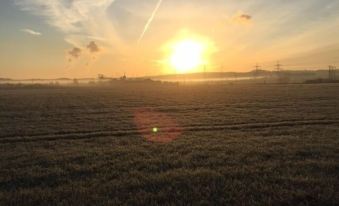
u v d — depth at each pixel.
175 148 10.96
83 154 10.25
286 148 10.45
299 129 14.45
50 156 10.10
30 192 6.86
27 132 14.93
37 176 8.01
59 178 7.86
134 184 7.24
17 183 7.58
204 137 13.02
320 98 32.09
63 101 35.19
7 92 63.94
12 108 27.12
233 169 8.23
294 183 7.06
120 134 14.22
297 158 9.25
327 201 6.00
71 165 8.96
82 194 6.68
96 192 6.80
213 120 18.25
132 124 17.27
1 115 22.05
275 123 16.47
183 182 7.30
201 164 8.83
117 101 34.38
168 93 49.06
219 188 6.86
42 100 37.06
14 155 10.33
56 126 16.72
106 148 11.18
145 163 9.02
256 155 9.67
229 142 11.80
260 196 6.38
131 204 6.14
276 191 6.59
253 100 31.92
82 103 32.12
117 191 6.82
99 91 62.06
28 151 10.94
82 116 21.19
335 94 37.22
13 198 6.50
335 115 18.91
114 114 22.30
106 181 7.57
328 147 10.52
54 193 6.79
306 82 93.88
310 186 6.84
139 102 32.66
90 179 7.74
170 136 13.45
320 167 8.26
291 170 8.05
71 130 15.41
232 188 6.84
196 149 10.70
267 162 8.85
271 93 42.22
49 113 23.12
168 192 6.71
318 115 19.00
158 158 9.52
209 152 10.20
